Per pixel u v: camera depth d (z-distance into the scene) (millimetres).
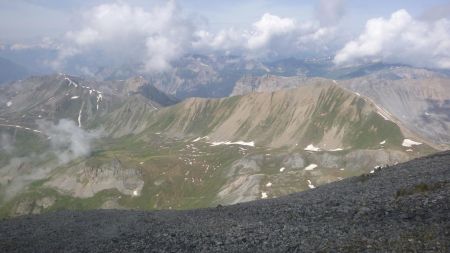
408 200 35156
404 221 30391
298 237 30688
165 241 35094
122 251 34031
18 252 37906
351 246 26297
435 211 30797
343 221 33750
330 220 34875
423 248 23938
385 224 30531
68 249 37125
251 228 35719
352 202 39844
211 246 31781
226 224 39125
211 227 38406
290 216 38938
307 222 35500
